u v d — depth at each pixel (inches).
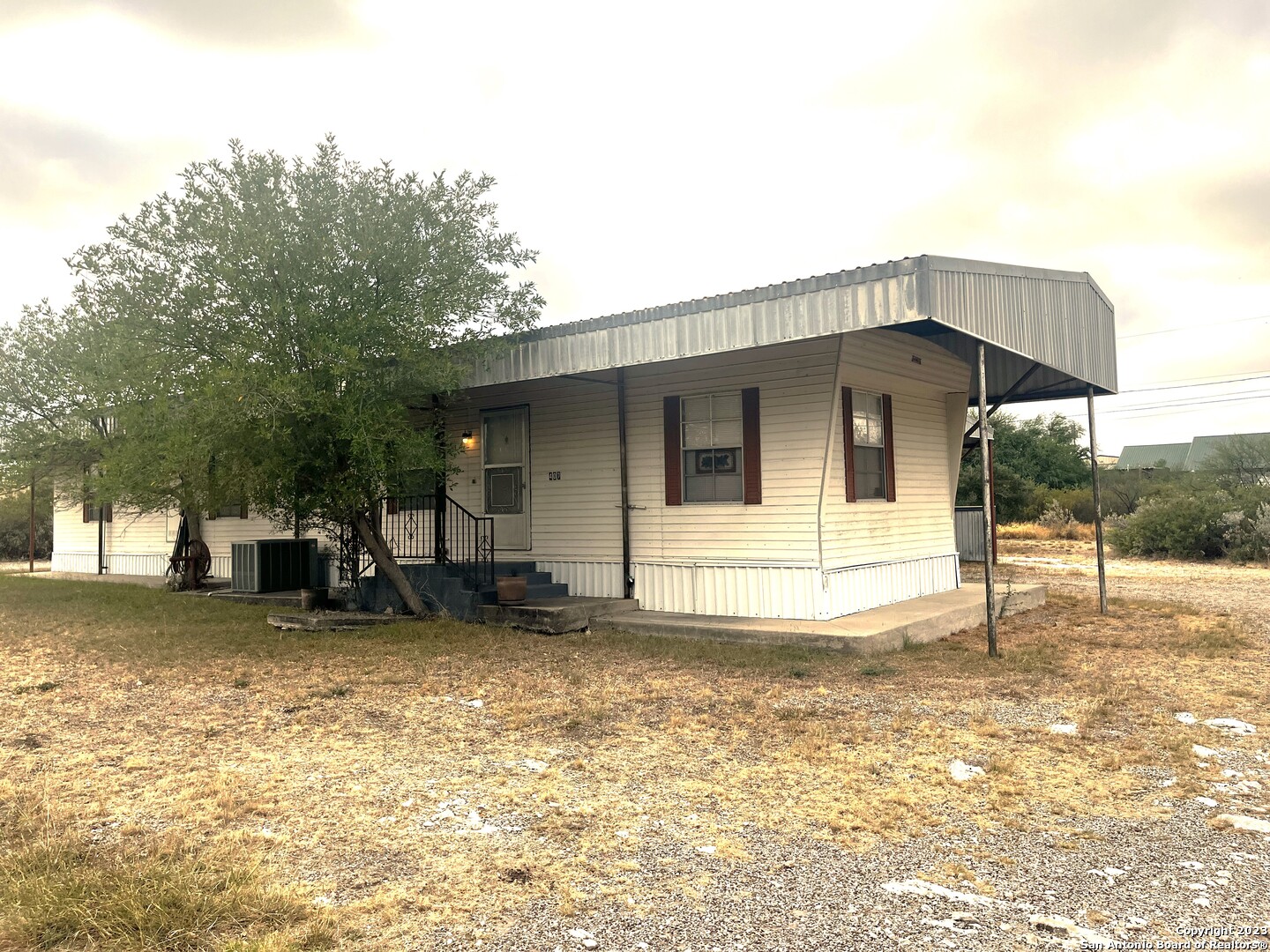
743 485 392.2
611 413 433.7
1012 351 332.2
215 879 138.3
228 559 671.8
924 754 204.4
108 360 460.1
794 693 266.8
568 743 219.5
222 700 274.1
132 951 118.2
